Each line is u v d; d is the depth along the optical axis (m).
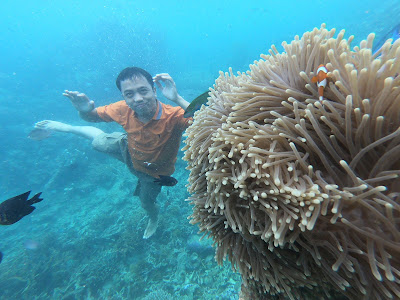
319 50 0.34
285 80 0.38
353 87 0.28
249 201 0.34
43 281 1.78
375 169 0.29
